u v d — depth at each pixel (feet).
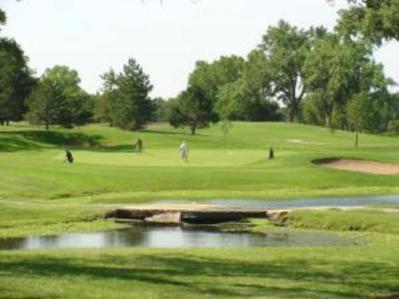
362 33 149.89
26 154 294.46
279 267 78.38
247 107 636.48
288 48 627.87
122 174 198.39
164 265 77.56
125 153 311.06
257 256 87.66
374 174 217.97
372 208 147.02
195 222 138.72
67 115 424.05
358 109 424.05
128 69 455.22
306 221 132.46
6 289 57.11
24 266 71.92
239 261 82.79
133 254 87.40
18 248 104.68
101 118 473.26
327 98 601.21
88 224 132.26
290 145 394.93
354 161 247.70
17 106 408.67
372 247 100.83
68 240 114.32
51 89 420.36
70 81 640.17
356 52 561.02
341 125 583.58
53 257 81.46
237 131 496.23
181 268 75.15
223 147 370.12
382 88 578.25
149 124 575.79
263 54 635.66
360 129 485.97
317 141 456.04
